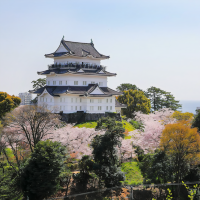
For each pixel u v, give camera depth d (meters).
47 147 48.53
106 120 57.50
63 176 52.34
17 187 52.12
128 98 121.94
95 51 109.12
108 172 52.91
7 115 66.12
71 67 97.81
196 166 61.28
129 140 68.56
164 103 145.38
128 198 52.53
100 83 103.44
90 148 61.72
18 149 65.62
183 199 54.72
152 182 56.38
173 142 55.16
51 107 93.44
